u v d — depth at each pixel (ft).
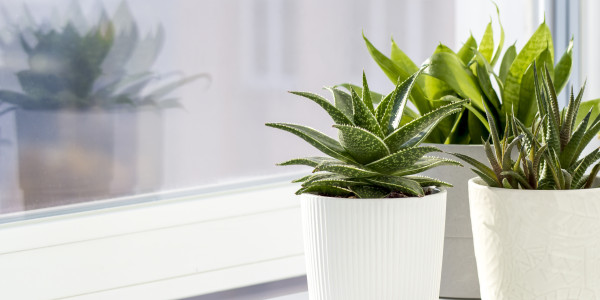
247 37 6.01
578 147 3.72
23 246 4.98
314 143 3.67
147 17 5.72
